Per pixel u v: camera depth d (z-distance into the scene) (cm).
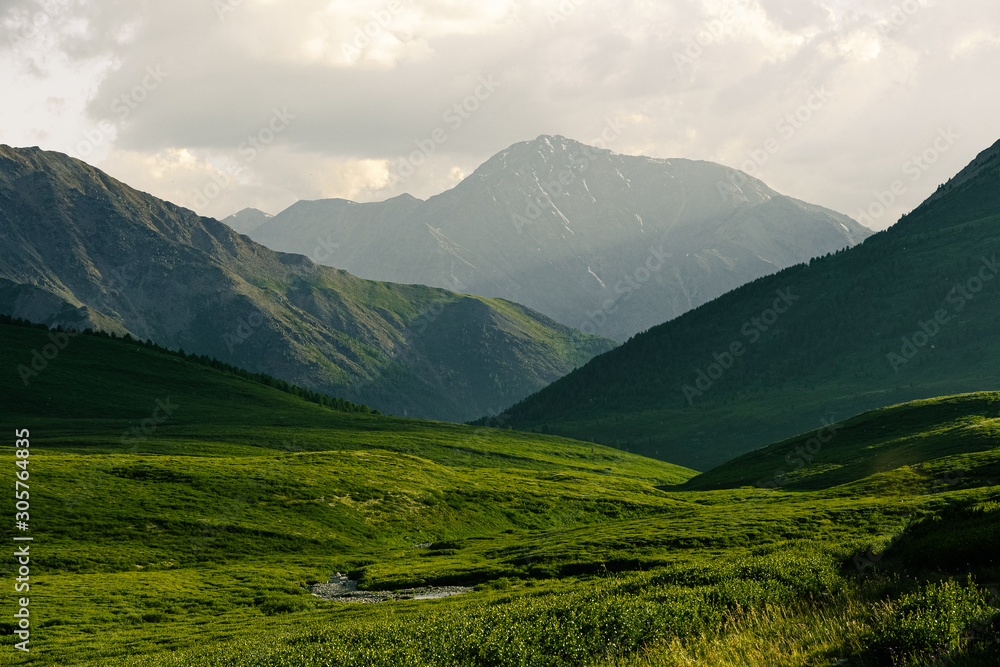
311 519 8312
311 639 2972
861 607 1967
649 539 6356
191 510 7975
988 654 1346
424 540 8381
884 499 7169
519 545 7156
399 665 2186
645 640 2123
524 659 2077
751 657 1686
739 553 5184
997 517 2617
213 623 4488
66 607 4797
